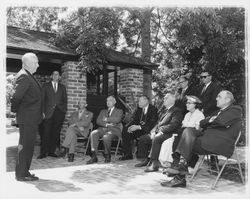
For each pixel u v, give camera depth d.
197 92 7.35
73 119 7.77
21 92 5.06
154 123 7.14
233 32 10.27
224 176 5.56
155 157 5.95
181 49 11.70
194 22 8.45
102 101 9.29
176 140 5.56
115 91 11.34
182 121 6.26
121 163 6.95
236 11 9.73
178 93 8.17
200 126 5.54
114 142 8.44
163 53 14.54
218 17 9.01
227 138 4.84
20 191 4.59
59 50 8.58
